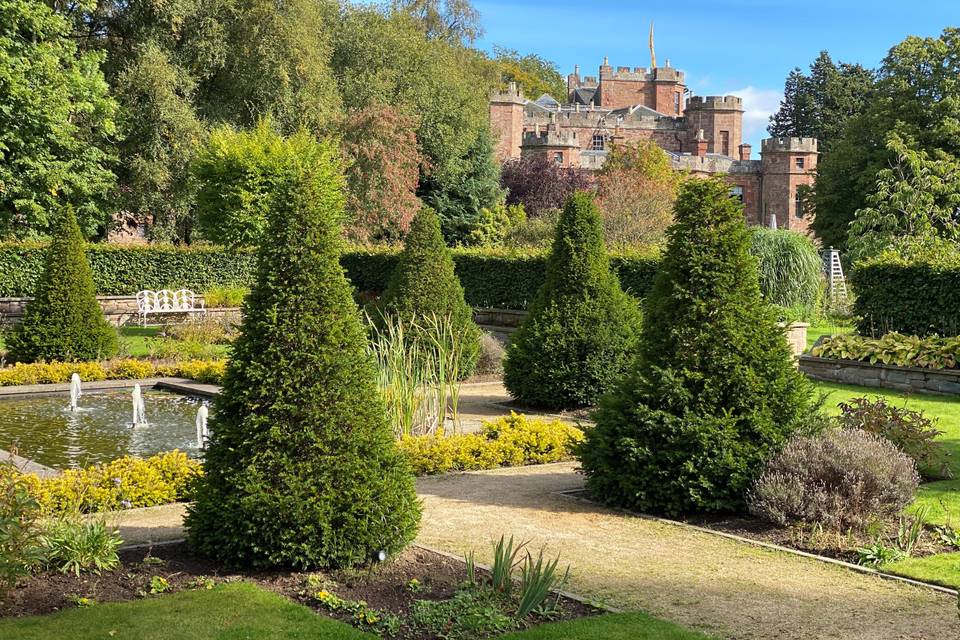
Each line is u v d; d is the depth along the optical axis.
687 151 69.56
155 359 16.56
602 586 5.45
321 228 5.75
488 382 14.62
